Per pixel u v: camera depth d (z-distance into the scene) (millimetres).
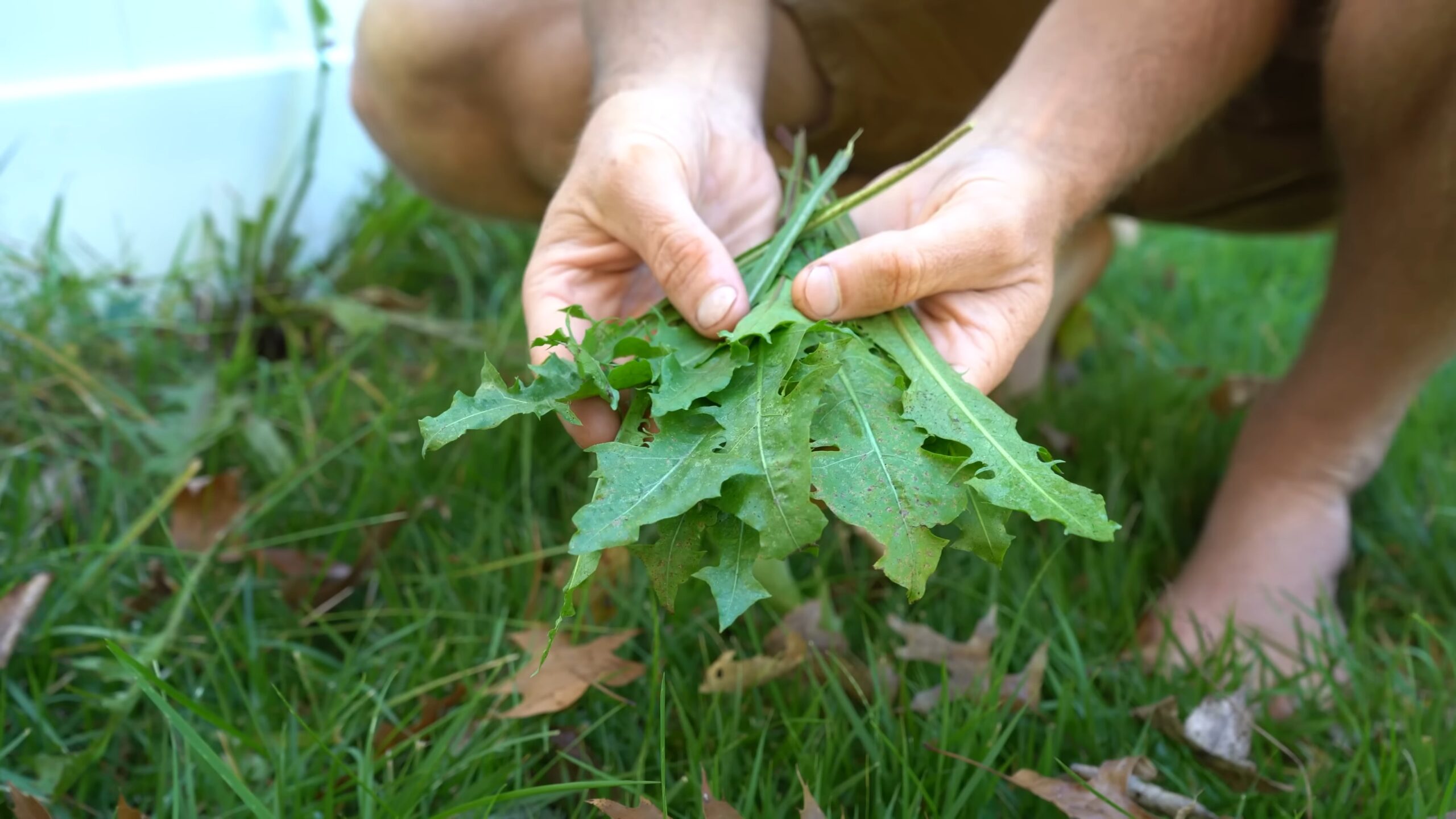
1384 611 724
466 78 734
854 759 600
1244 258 1181
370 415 820
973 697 610
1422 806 556
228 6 975
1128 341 1008
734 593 454
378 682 642
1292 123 729
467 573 687
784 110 767
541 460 778
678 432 479
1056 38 575
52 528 727
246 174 1013
